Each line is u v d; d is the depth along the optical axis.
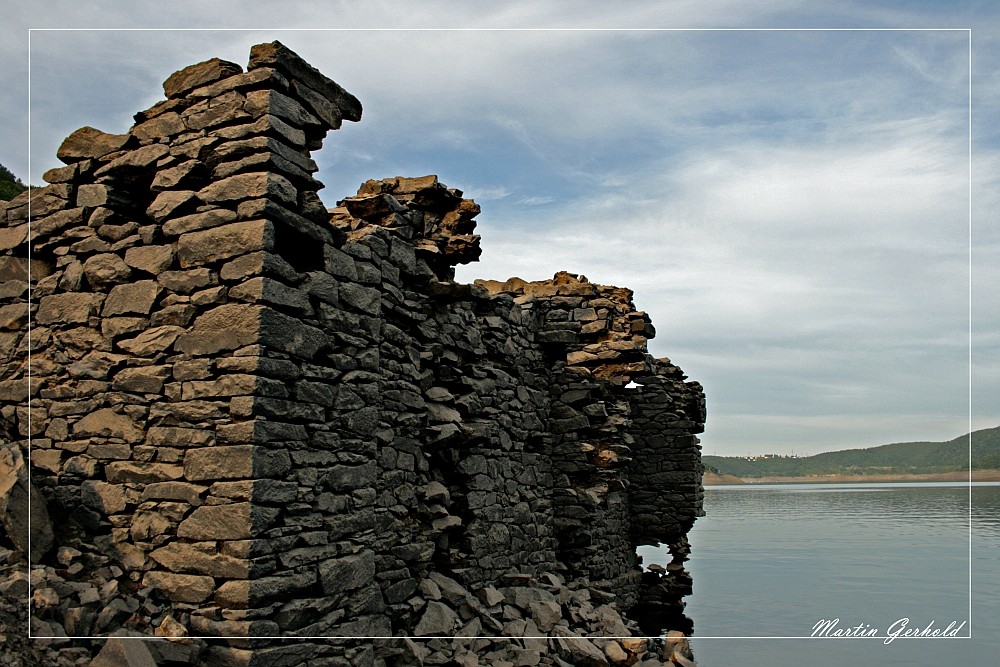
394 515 9.64
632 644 11.22
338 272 8.68
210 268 7.84
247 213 7.76
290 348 7.75
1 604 6.61
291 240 8.36
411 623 9.68
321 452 8.05
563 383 15.67
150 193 8.86
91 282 8.55
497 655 9.91
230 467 7.25
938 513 79.44
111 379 8.13
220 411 7.43
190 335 7.73
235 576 7.02
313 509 7.85
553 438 15.55
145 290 8.11
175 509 7.42
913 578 28.56
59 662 6.42
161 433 7.66
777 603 22.59
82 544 7.71
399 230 10.54
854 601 23.08
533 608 11.48
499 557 12.55
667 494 20.58
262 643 7.01
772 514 81.31
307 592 7.64
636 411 21.19
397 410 10.11
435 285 11.16
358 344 8.85
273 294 7.62
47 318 8.70
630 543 20.02
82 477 7.98
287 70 8.25
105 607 7.00
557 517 15.22
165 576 7.31
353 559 8.23
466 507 11.81
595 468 15.42
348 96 8.96
